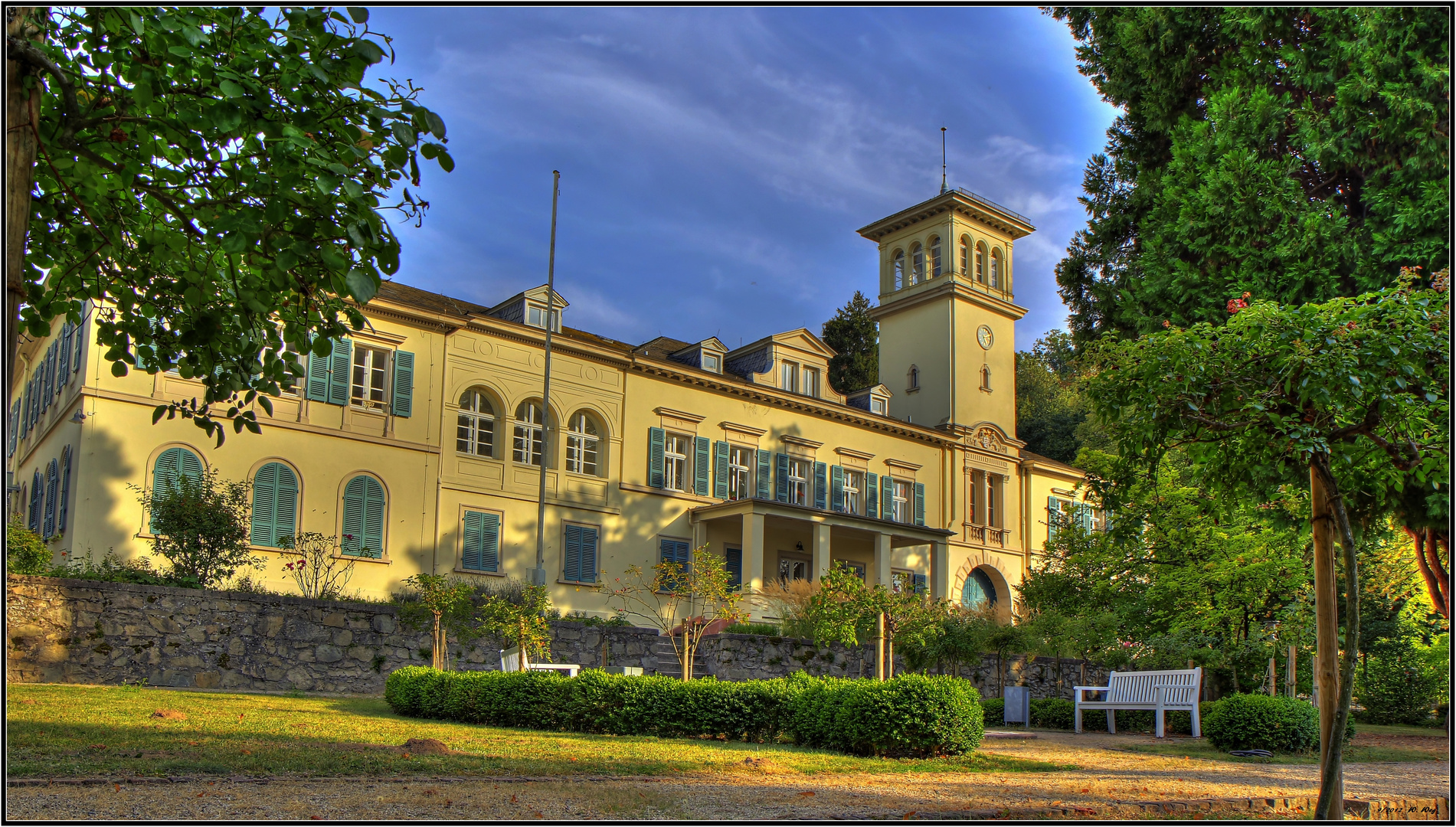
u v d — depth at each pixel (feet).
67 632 52.95
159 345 29.81
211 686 56.54
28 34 17.29
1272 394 23.20
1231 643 68.44
